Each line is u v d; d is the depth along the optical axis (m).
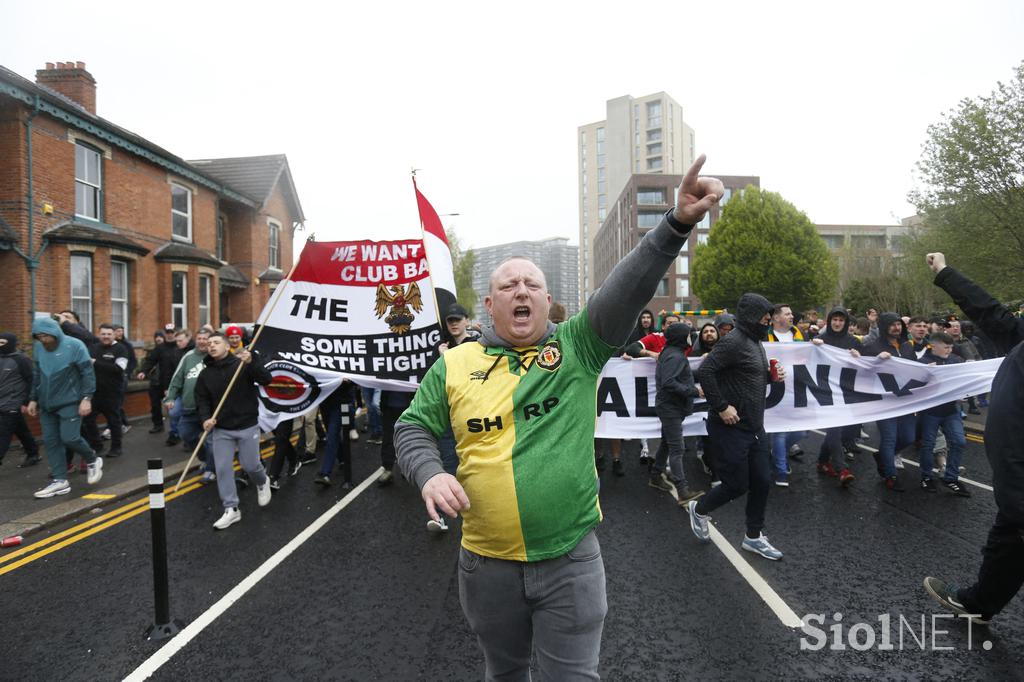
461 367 2.01
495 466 1.87
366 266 6.22
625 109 92.25
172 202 16.20
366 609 3.69
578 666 1.87
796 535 4.80
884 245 60.84
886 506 5.54
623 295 1.86
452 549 4.71
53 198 11.81
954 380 5.88
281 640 3.33
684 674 2.91
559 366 1.94
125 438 9.57
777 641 3.21
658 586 3.91
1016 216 15.10
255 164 22.16
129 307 14.12
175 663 3.11
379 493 6.35
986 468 6.98
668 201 63.78
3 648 3.30
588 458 1.94
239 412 5.43
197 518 5.57
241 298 20.23
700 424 6.67
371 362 6.18
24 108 11.12
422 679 2.93
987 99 15.66
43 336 6.18
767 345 6.39
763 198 36.69
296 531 5.16
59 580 4.21
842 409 6.24
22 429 7.69
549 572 1.87
